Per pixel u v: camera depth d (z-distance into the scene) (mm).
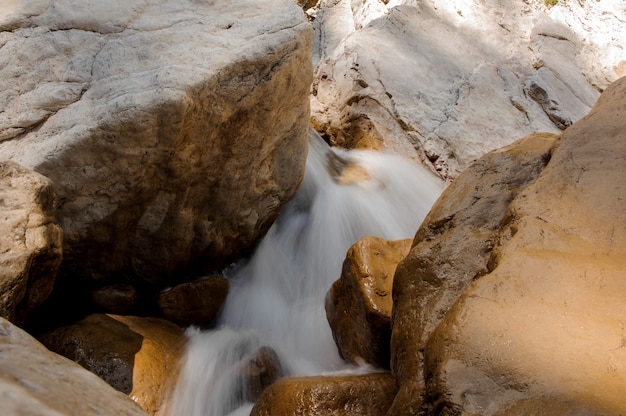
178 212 3619
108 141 3117
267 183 4176
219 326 4023
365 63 7020
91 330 3262
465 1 8297
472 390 1614
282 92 3789
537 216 2260
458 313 1874
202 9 3898
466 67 7277
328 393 2645
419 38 7574
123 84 3256
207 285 3990
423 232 2916
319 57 8727
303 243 5012
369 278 3266
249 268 4551
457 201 2918
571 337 1649
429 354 1861
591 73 7715
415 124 6465
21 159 3078
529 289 1869
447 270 2492
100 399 1128
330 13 9648
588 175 2412
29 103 3264
